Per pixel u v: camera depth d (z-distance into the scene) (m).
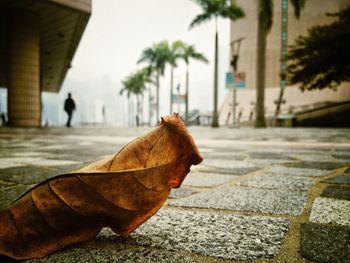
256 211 1.75
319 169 3.46
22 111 18.14
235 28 60.00
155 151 1.17
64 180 1.10
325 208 1.79
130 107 64.19
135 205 1.14
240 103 58.09
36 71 18.61
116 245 1.23
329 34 30.64
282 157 4.72
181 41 37.22
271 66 54.72
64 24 20.31
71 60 31.02
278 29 54.31
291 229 1.44
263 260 1.11
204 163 4.02
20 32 17.89
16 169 3.34
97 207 1.11
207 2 24.42
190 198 2.08
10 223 1.08
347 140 8.88
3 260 1.06
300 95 50.44
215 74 26.45
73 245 1.22
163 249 1.20
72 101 23.34
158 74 40.31
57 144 7.19
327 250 1.17
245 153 5.32
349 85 45.84
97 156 4.69
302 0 19.91
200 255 1.14
